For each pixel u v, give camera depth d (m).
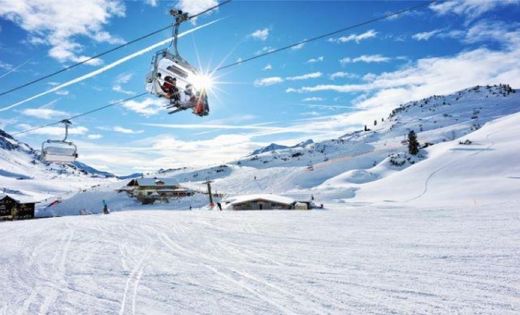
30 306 6.36
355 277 7.33
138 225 19.11
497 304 5.49
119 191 99.31
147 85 9.19
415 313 5.30
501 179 58.12
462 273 7.18
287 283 7.12
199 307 5.97
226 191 108.12
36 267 9.46
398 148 152.75
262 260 9.34
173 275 8.09
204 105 9.32
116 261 9.86
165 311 5.85
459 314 5.20
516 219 13.81
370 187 72.62
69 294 6.95
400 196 60.84
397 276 7.24
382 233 12.96
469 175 65.31
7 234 17.16
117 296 6.71
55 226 20.11
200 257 10.08
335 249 10.39
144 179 103.19
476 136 95.31
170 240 13.44
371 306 5.66
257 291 6.70
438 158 78.25
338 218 18.69
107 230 17.23
